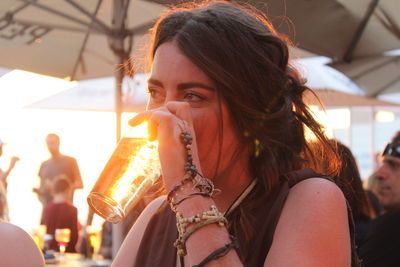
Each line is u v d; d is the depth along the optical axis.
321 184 1.12
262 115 1.15
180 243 1.04
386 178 3.46
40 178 7.41
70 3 3.98
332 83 6.43
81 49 5.01
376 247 3.18
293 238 1.07
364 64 5.08
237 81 1.12
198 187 1.05
